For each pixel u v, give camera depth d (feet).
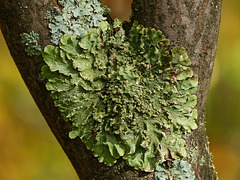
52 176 3.03
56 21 1.06
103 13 1.09
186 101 1.09
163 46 1.07
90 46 1.07
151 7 1.08
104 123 1.07
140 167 1.08
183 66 1.08
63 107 1.08
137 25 1.08
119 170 1.09
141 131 1.07
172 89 1.07
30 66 1.08
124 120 1.07
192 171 1.11
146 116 1.07
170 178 1.09
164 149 1.08
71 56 1.06
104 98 1.06
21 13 1.05
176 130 1.09
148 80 1.07
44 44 1.06
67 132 1.10
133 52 1.07
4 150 3.04
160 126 1.07
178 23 1.08
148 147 1.07
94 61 1.07
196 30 1.09
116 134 1.07
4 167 3.01
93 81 1.07
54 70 1.06
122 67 1.07
